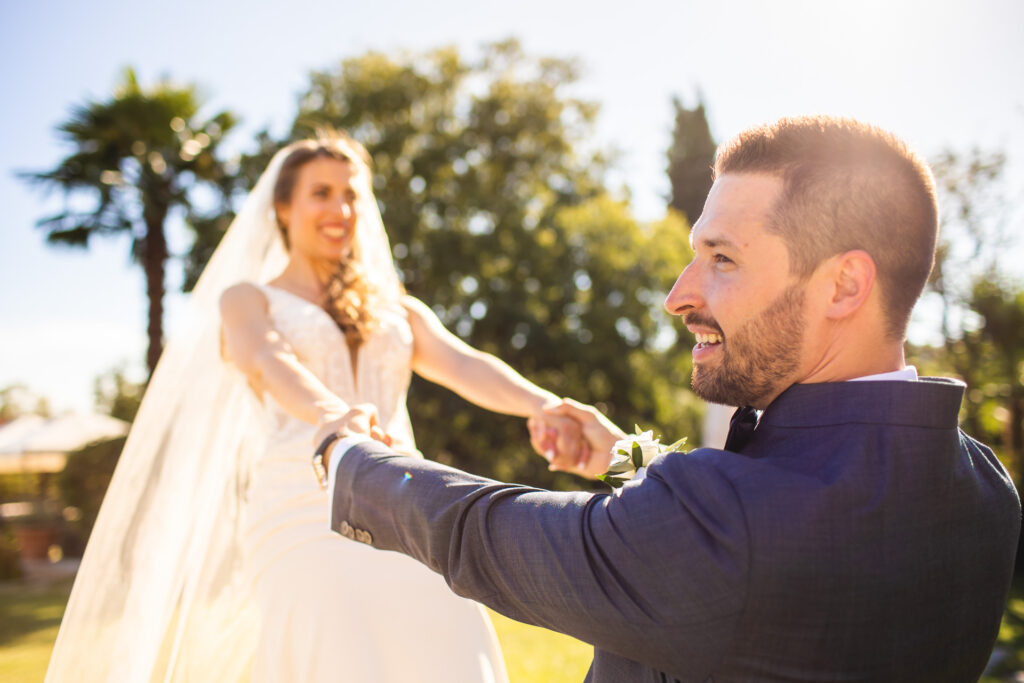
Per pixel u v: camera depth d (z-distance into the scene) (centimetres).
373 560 192
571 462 213
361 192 251
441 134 2138
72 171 1661
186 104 1708
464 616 192
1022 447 1477
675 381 2077
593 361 1961
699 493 101
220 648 222
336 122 2017
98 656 218
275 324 225
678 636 99
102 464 1708
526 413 227
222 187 1806
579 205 2208
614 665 115
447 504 115
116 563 223
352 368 233
